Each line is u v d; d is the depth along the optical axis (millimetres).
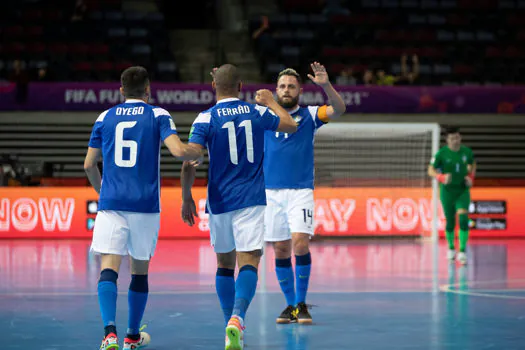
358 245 44969
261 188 15453
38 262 34438
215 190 15398
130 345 15789
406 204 49250
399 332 18094
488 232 49938
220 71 15828
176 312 20969
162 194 48000
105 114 15305
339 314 20875
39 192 47688
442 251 41156
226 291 16109
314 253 39844
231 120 15422
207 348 16078
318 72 18969
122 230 14891
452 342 16828
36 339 16953
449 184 35594
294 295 19734
